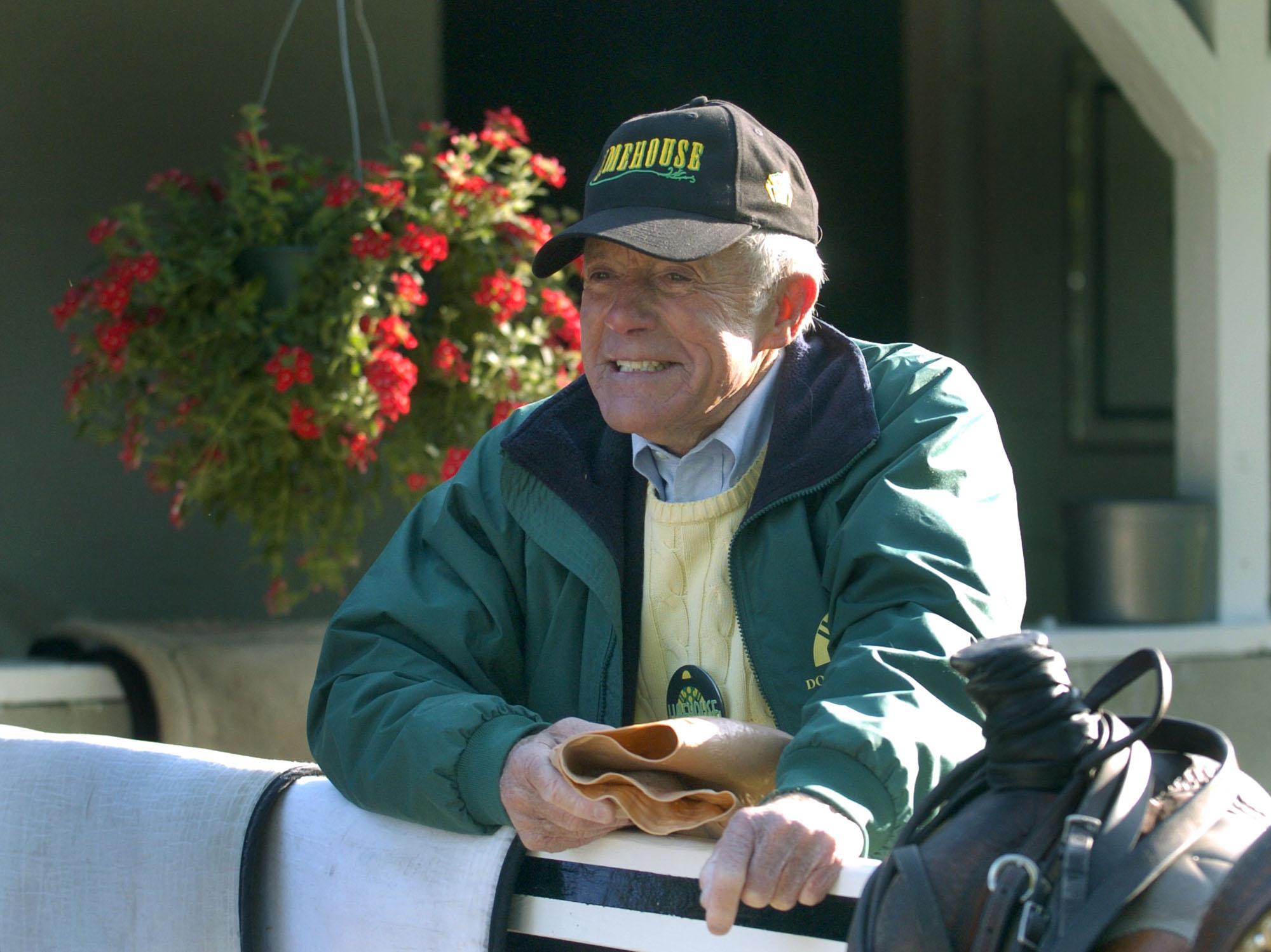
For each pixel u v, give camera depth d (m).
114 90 6.80
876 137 10.03
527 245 5.40
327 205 5.05
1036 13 10.56
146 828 2.84
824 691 2.32
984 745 2.28
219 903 2.71
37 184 6.65
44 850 2.98
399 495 5.41
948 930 1.74
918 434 2.60
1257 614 8.02
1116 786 1.76
